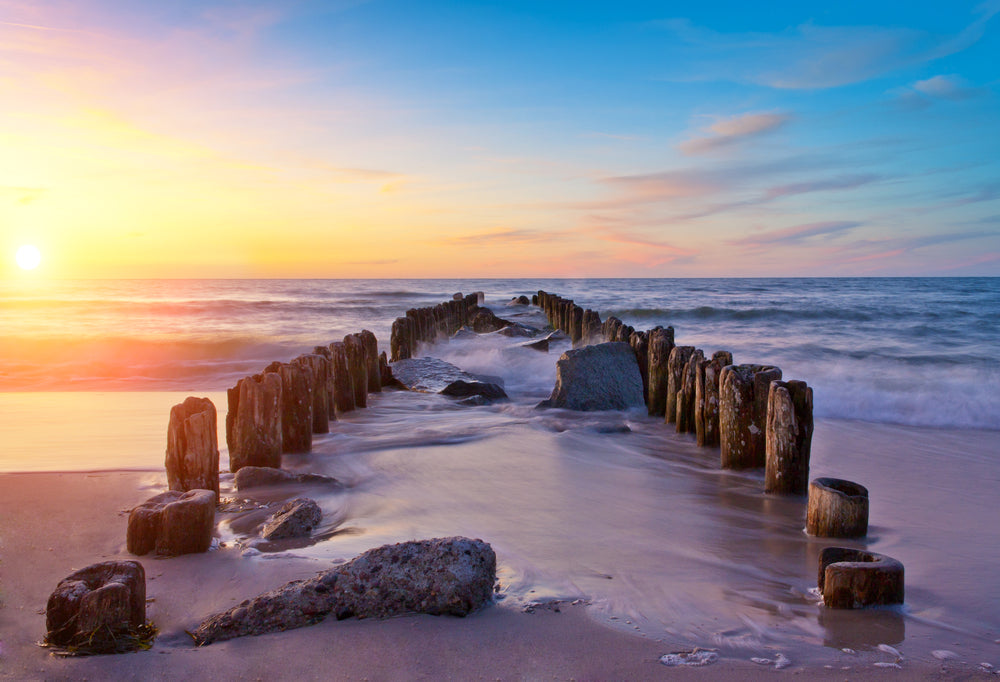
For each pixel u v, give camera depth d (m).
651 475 6.56
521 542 4.62
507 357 15.12
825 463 7.65
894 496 6.24
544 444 7.78
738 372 6.85
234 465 6.44
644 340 10.62
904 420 10.19
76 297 47.16
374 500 5.69
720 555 4.46
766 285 76.19
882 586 3.59
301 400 7.28
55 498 5.50
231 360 18.47
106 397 12.55
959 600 3.78
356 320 33.19
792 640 3.21
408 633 3.13
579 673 2.83
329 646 3.01
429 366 12.96
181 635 3.20
